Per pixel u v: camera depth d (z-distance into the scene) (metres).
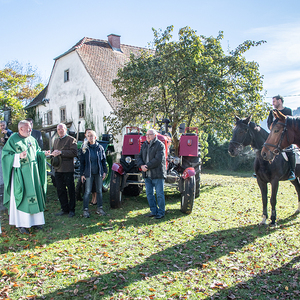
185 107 9.34
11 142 4.68
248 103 10.16
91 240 4.55
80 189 7.14
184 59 9.46
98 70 20.08
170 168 7.10
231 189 9.57
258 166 5.37
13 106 19.23
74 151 5.60
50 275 3.40
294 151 5.43
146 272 3.56
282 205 7.17
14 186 4.69
